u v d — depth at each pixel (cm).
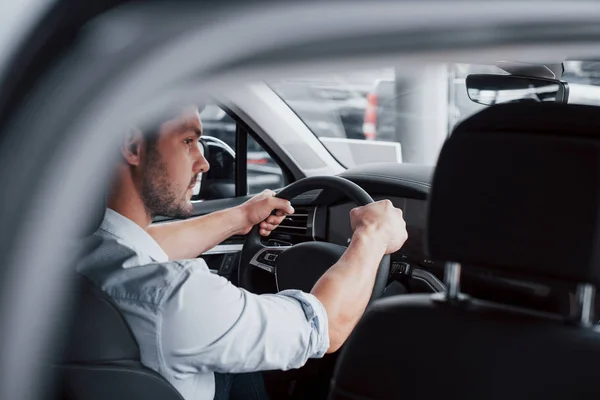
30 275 41
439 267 194
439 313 90
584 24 48
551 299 125
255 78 41
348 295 132
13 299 41
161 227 172
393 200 205
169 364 111
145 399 104
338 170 259
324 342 127
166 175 115
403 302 94
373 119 530
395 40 42
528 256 79
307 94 562
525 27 46
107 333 102
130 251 112
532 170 78
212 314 112
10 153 40
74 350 98
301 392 195
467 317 89
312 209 208
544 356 84
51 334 46
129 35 38
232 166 259
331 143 259
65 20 40
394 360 91
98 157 41
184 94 41
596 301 158
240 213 181
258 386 157
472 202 82
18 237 40
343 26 40
